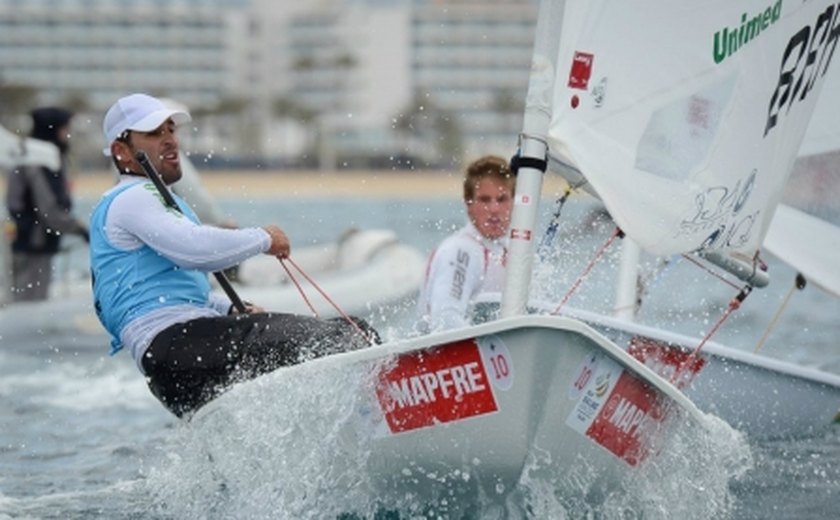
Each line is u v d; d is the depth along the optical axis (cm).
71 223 3803
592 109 1566
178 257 1692
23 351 3216
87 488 1869
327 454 1571
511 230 1570
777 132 1698
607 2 1552
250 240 1714
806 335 3484
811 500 1784
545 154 1579
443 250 2080
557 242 2288
